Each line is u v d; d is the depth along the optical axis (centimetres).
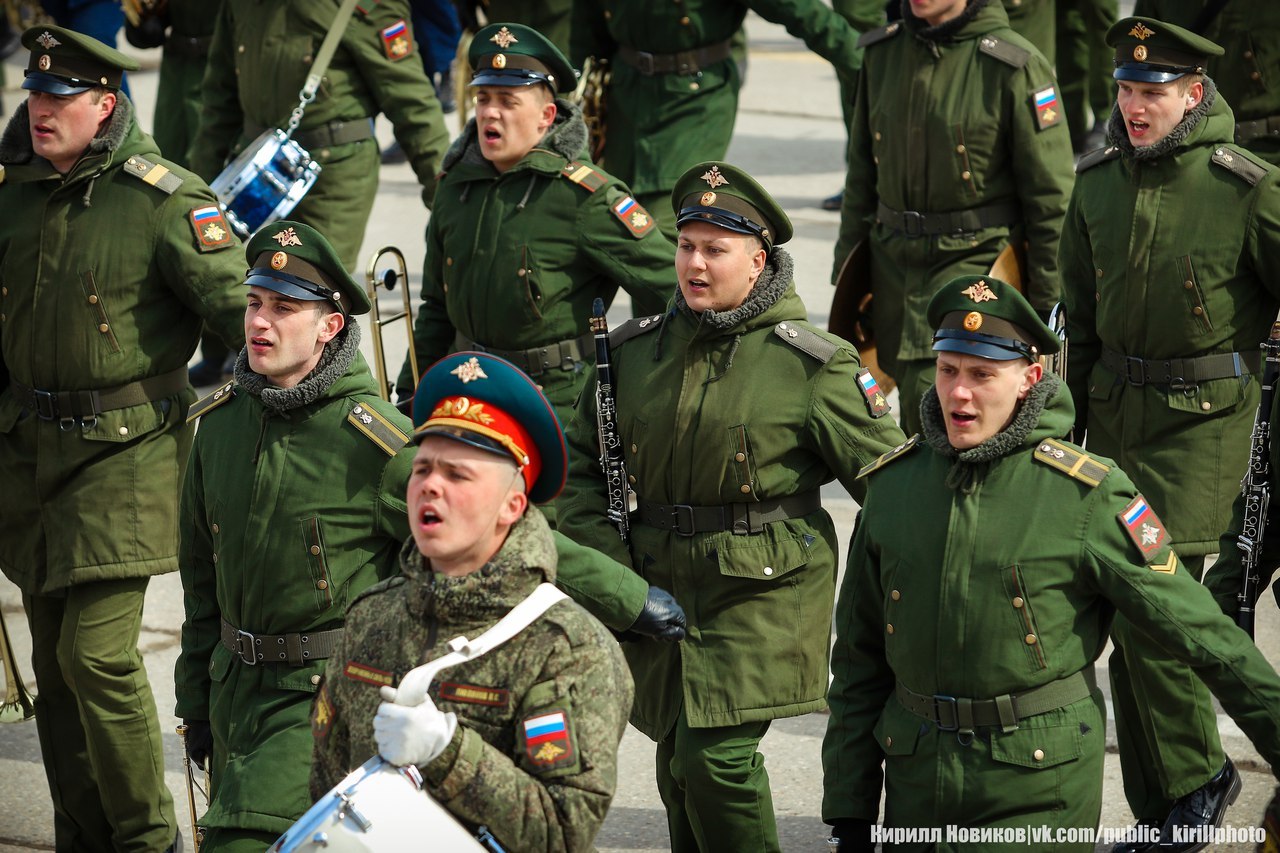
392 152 4734
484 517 1168
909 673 1504
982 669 1460
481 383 1180
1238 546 1727
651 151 3045
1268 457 1714
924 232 2523
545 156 2195
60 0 3922
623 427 1762
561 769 1125
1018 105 2442
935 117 2478
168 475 1991
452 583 1162
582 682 1147
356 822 1112
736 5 3048
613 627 1609
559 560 1590
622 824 2008
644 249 2169
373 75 2956
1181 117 2017
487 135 2186
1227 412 2036
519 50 2170
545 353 2222
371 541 1611
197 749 1725
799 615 1725
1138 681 1823
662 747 1784
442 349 2341
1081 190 2122
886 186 2567
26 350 1961
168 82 3569
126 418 1958
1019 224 2516
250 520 1608
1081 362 2144
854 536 1573
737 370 1714
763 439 1698
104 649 1923
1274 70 2691
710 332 1722
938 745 1485
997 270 2484
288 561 1595
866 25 3228
